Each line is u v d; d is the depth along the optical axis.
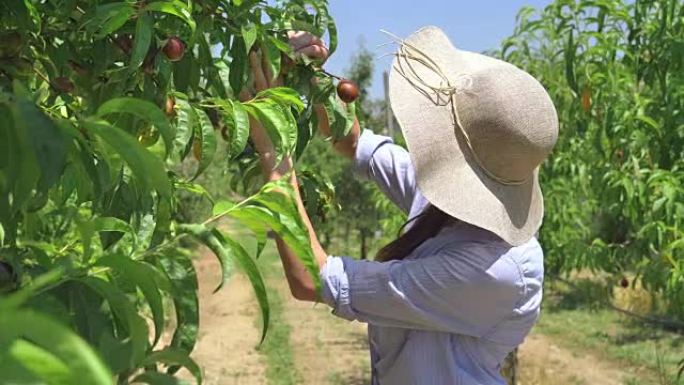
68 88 1.45
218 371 8.88
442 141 1.80
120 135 0.82
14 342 0.55
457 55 1.99
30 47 1.44
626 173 5.14
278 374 8.76
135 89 1.50
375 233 17.02
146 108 0.87
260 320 12.18
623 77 5.02
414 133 1.83
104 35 1.33
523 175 1.79
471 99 1.78
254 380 8.57
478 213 1.76
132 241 1.22
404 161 2.25
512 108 1.72
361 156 2.29
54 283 1.00
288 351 9.92
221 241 1.20
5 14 1.35
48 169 0.67
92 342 1.05
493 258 1.79
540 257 1.94
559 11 4.76
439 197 1.77
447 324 1.82
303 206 1.88
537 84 1.79
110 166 1.02
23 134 0.67
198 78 1.66
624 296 11.84
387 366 1.96
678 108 4.55
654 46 4.58
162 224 1.30
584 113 5.28
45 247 1.50
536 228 1.89
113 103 0.87
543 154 1.77
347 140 2.29
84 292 1.07
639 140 4.82
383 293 1.78
